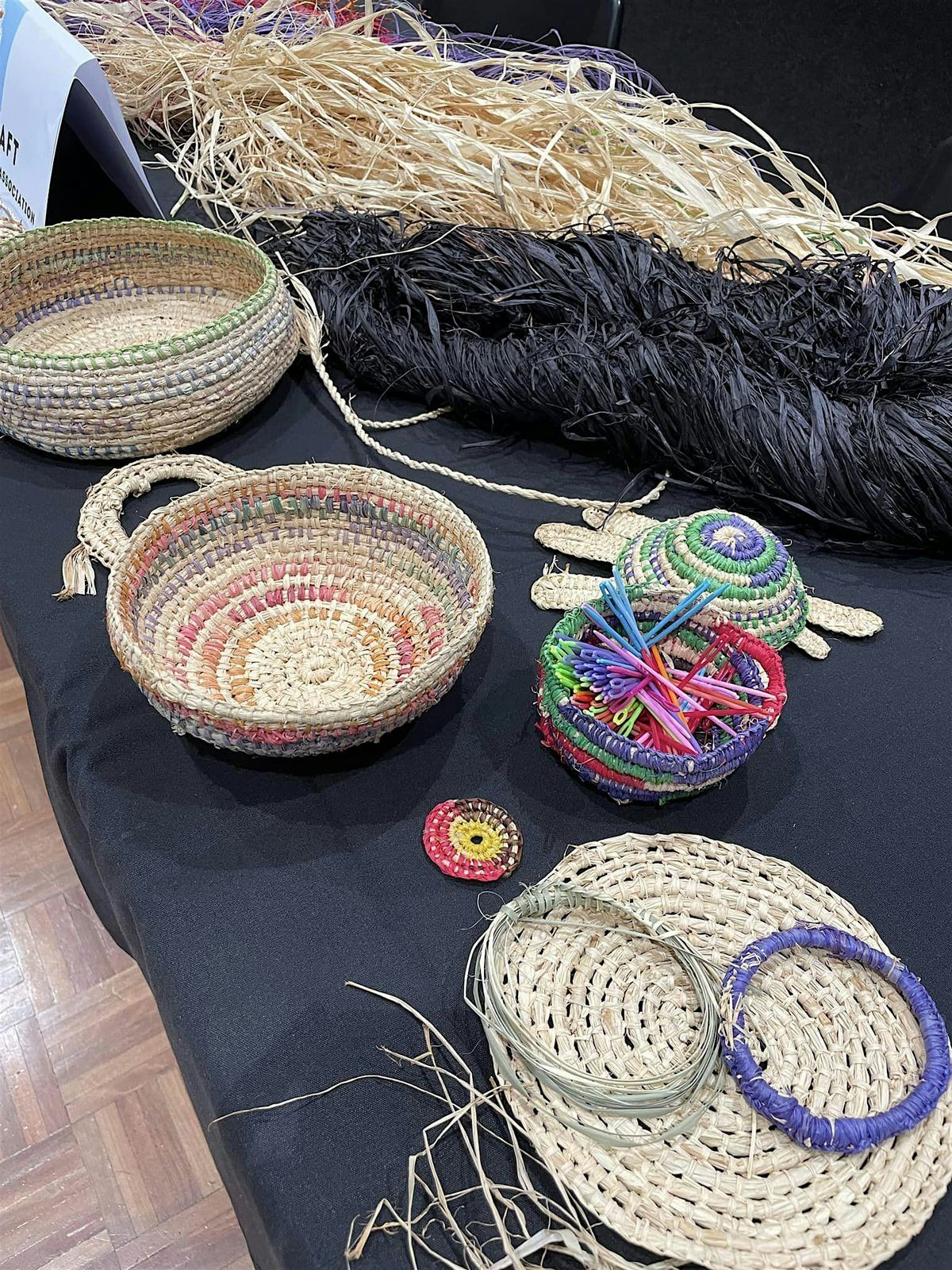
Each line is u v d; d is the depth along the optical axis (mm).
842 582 818
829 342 908
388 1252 456
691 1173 459
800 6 2328
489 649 737
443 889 596
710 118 2279
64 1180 917
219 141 1268
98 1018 1023
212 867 603
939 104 2215
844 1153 464
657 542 716
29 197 1020
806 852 629
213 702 556
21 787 1213
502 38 1513
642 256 967
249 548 729
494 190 1077
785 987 525
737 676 645
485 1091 511
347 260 1011
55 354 835
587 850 576
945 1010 551
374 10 1486
